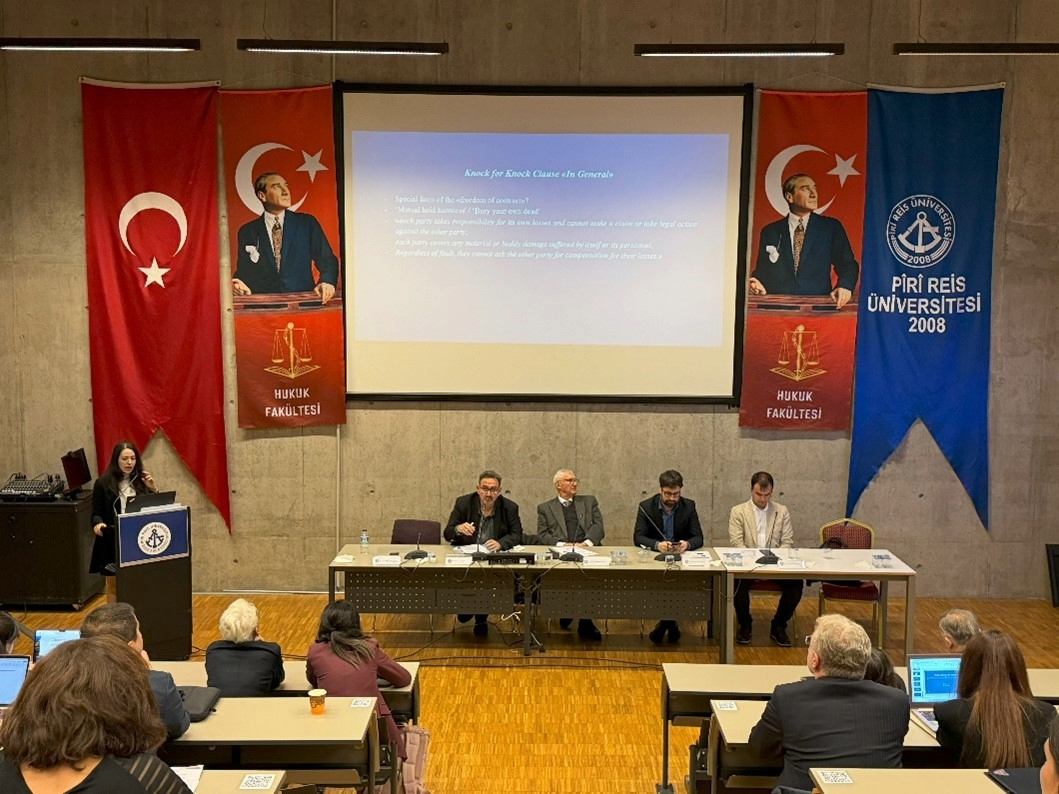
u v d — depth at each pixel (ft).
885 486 27.84
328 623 14.79
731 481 27.84
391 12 26.84
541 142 26.99
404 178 27.14
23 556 25.45
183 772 10.66
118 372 27.37
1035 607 27.32
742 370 27.43
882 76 26.73
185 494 27.91
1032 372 27.61
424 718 19.47
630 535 27.99
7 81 26.94
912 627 21.91
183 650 21.52
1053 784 5.84
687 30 26.71
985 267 27.09
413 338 27.61
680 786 16.47
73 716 5.69
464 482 27.96
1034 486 27.84
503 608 22.90
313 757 12.82
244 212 27.17
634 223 27.14
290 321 27.48
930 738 12.48
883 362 27.40
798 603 26.18
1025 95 26.84
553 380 27.63
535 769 17.25
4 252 27.43
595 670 22.33
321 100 26.91
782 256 27.07
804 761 10.65
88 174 26.91
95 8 26.76
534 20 26.81
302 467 27.99
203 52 26.86
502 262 27.37
